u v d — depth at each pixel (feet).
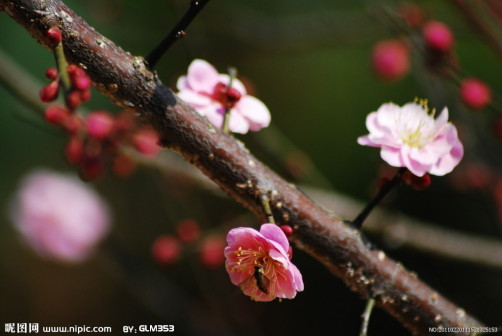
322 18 3.03
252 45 3.09
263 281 1.88
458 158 1.94
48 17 1.89
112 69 1.90
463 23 2.72
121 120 2.30
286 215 1.93
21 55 3.46
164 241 2.66
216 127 1.94
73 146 2.28
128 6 3.14
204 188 2.45
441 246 2.56
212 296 2.85
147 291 2.79
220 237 2.68
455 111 2.68
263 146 2.46
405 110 1.97
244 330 2.92
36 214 2.96
